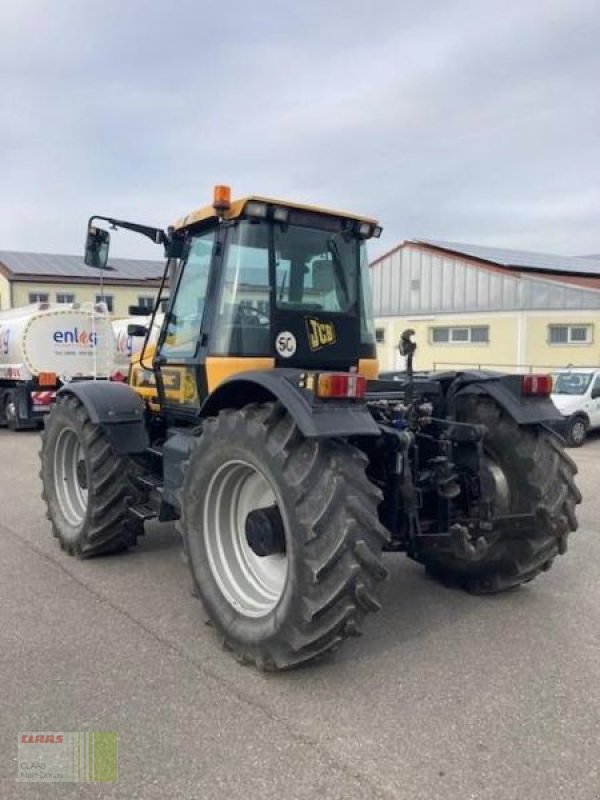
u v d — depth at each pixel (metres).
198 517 3.72
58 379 13.65
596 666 3.38
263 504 3.66
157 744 2.72
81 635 3.72
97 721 2.88
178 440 4.43
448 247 23.80
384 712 2.96
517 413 3.88
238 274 4.05
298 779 2.51
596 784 2.48
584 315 19.91
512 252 26.39
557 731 2.81
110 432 4.77
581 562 5.03
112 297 32.50
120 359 14.30
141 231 4.76
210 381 4.19
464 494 3.93
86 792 2.45
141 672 3.30
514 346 21.48
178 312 4.65
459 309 23.05
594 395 12.42
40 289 31.05
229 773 2.55
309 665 3.37
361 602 3.06
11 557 5.09
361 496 3.12
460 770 2.55
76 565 4.90
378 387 4.16
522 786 2.47
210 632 3.77
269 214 3.98
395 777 2.52
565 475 3.96
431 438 3.92
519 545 4.09
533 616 4.00
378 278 25.67
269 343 4.03
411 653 3.51
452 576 4.44
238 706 3.00
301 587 3.06
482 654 3.50
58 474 5.35
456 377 4.28
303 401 3.12
